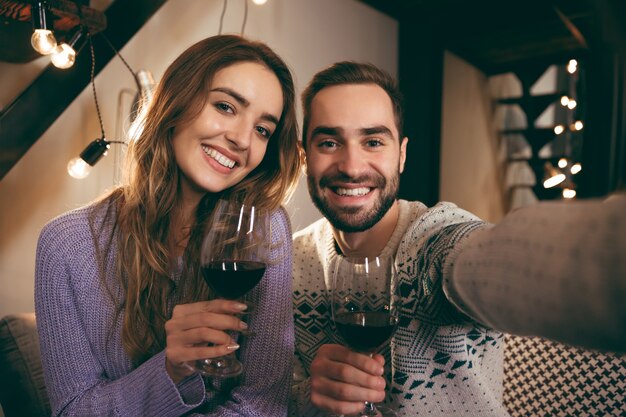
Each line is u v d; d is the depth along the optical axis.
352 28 3.45
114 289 1.17
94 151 1.80
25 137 1.80
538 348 1.28
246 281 0.97
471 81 4.76
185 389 0.98
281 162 1.41
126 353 1.14
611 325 0.42
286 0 2.95
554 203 0.50
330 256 1.42
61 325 1.10
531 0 3.55
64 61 1.56
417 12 3.88
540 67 4.92
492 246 0.54
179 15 2.43
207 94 1.19
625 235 0.42
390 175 1.35
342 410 0.90
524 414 1.29
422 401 1.20
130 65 2.25
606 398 1.19
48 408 1.44
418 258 1.19
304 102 1.43
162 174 1.25
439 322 1.13
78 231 1.15
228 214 0.98
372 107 1.31
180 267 1.24
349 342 0.94
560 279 0.45
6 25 1.62
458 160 4.52
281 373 1.19
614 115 3.55
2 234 1.89
